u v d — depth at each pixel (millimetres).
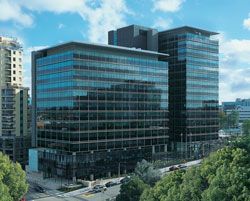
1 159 78000
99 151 141375
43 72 152500
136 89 154500
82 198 112750
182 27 180875
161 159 163875
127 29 182375
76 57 136875
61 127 140750
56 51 146375
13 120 173500
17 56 187625
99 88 142125
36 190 123000
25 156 174375
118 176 142250
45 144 151000
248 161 50562
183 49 182375
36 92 158125
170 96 188000
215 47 195500
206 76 191375
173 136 186875
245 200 43812
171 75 187375
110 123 144875
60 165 140250
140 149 155375
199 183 51688
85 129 137750
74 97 135750
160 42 191000
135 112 153875
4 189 64688
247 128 148875
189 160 171500
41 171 150750
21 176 78312
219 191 46438
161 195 55812
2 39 185250
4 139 171375
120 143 147875
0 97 173875
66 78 138875
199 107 188125
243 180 46406
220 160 52469
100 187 122875
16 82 187250
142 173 101875
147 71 158875
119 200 81125
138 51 153875
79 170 135875
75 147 135250
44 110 152000
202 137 189750
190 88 183500
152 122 160625
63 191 121938
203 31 188750
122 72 149625
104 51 144125
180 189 53000
